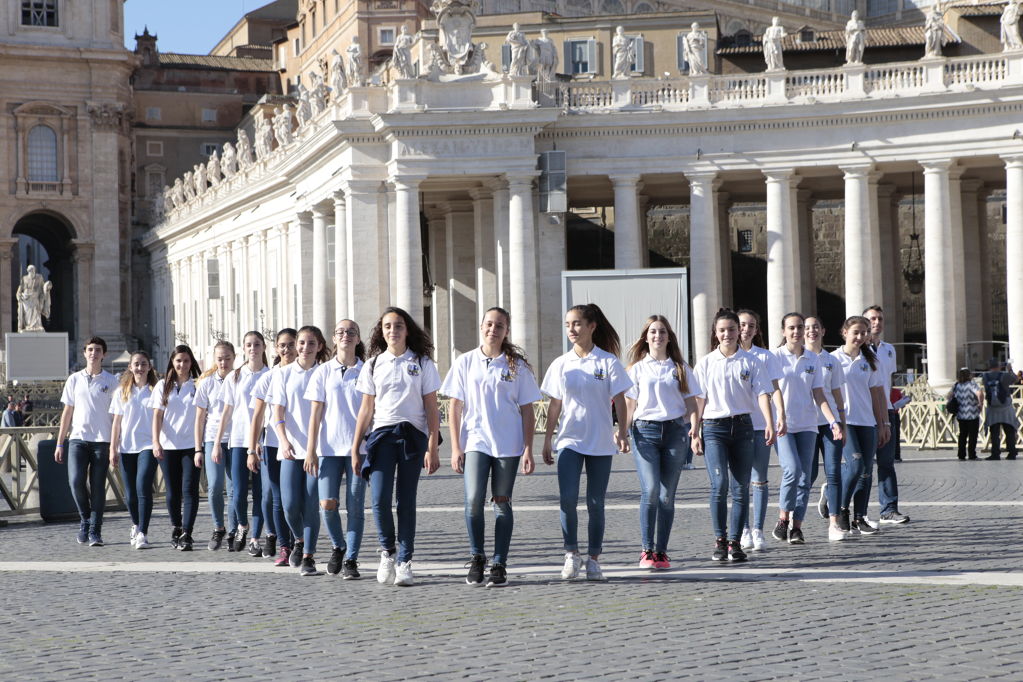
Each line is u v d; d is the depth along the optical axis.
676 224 65.94
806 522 18.86
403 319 14.30
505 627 11.73
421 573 14.95
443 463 32.66
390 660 10.51
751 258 65.31
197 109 116.56
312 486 15.23
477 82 47.66
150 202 113.81
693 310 47.84
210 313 84.00
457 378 14.08
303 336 15.63
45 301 80.69
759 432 16.23
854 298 46.59
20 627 12.16
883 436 17.89
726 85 47.62
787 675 9.78
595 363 14.10
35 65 101.69
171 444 17.92
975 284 52.25
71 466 18.67
